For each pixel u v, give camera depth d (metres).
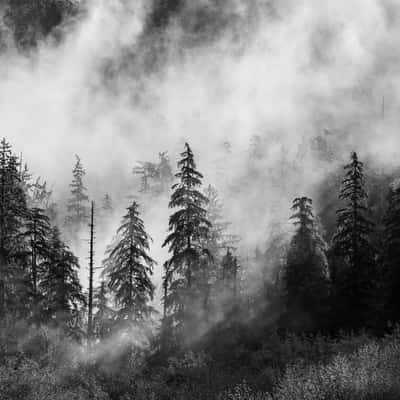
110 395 13.96
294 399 8.02
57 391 12.39
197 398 11.85
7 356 16.09
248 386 10.99
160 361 20.16
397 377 7.92
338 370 8.45
